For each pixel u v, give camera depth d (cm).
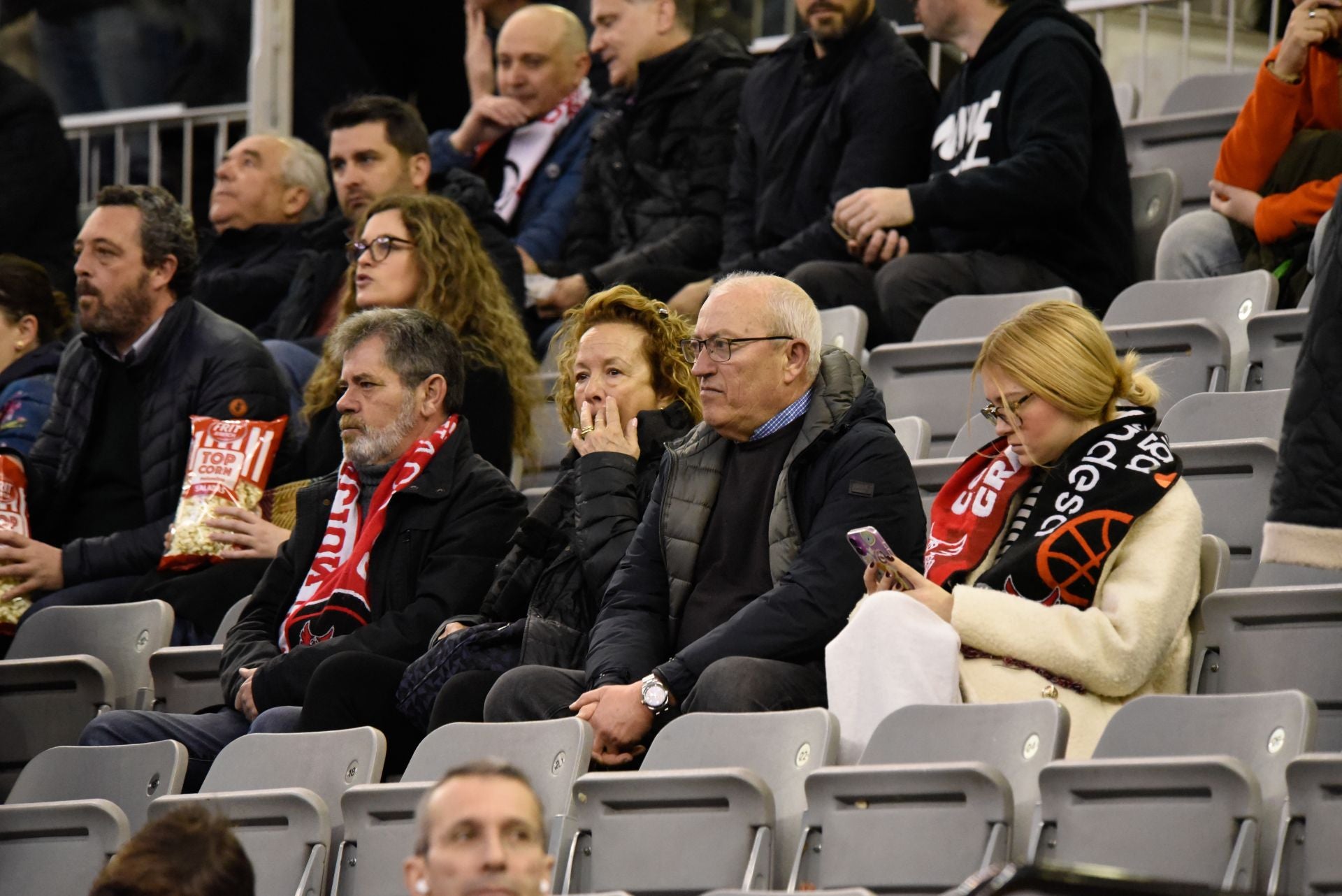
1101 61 2338
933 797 1184
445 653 1603
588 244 2786
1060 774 1150
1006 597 1347
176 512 2123
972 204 2233
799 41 2611
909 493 1502
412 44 3500
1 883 1501
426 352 1838
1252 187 2119
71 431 2205
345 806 1401
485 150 2944
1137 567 1357
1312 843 1081
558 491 1706
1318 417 1311
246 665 1762
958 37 2397
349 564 1775
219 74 3819
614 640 1517
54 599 2109
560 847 1302
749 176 2630
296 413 2386
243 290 2828
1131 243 2323
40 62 3888
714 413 1545
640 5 2798
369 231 2136
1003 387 1423
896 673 1323
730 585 1527
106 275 2189
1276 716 1160
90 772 1617
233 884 991
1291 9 2939
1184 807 1112
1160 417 1869
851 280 2298
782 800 1285
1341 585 1334
